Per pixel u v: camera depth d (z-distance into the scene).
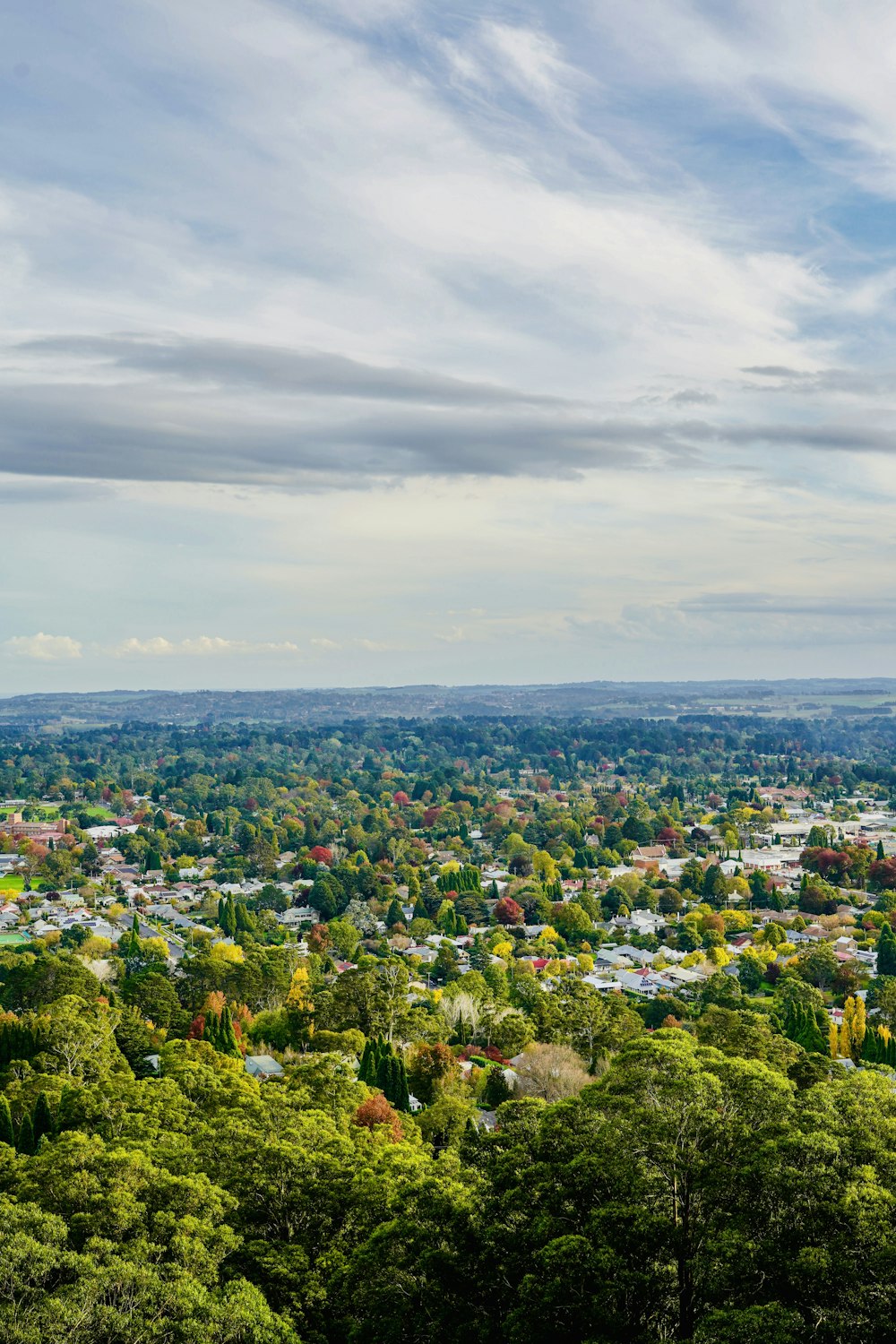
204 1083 87.75
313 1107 83.38
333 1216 61.88
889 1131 52.22
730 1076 55.00
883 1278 43.88
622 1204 50.19
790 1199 47.25
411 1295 54.00
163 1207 59.44
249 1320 49.97
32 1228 53.59
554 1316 48.19
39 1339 45.91
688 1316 48.62
